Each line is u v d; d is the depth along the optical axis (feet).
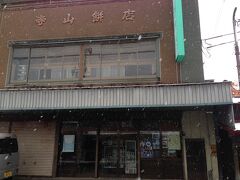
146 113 49.49
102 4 54.08
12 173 45.32
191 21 50.21
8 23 57.16
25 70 54.80
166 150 48.52
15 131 53.62
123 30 52.11
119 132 50.55
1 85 54.49
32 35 55.42
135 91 42.70
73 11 54.90
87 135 51.57
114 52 52.26
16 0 57.62
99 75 51.72
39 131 52.95
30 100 45.62
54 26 54.95
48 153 51.80
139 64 50.80
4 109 46.11
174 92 41.55
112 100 43.11
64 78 52.95
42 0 56.49
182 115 48.55
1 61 55.72
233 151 47.78
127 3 53.26
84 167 50.62
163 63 49.44
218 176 45.44
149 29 51.24
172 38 50.16
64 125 52.75
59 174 51.13
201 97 40.63
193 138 47.37
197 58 48.65
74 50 53.78
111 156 50.24
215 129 48.88
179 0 46.96
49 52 54.65
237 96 62.54
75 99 44.24
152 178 48.01
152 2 52.54
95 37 52.70
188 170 46.55
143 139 49.57
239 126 47.75
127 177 48.93
